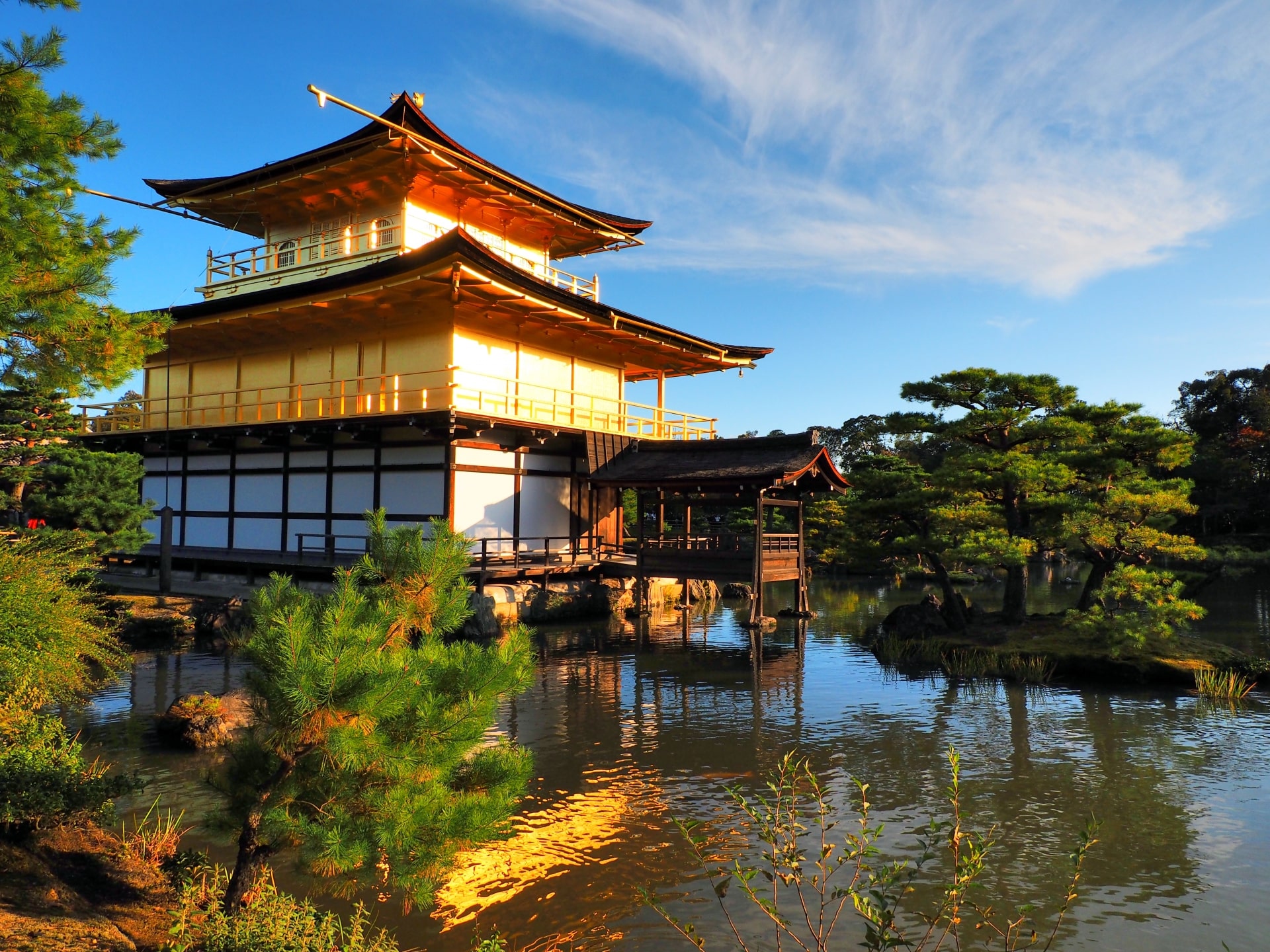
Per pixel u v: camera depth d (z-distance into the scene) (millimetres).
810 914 7766
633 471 26688
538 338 28594
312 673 5254
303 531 27750
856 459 44125
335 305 25062
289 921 6023
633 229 37031
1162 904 8062
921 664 19688
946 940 7371
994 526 22094
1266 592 34281
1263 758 12547
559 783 11281
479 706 5941
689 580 31219
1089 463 20562
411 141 25156
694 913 7750
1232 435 60969
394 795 5551
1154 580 18266
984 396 22141
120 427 32906
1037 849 9273
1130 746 13141
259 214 32188
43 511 22688
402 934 7254
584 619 26562
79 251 9266
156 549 30312
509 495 26562
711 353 33500
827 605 31734
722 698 16266
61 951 5340
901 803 10633
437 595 6660
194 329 28672
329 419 24734
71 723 13656
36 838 7434
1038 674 17797
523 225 32312
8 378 9578
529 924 7492
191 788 10562
